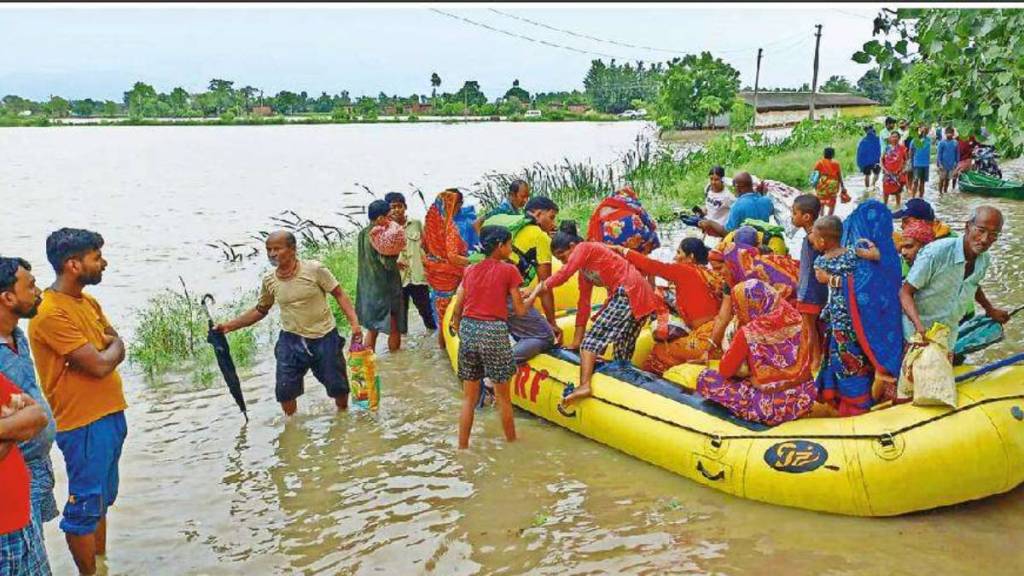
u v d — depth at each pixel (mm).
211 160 49625
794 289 6609
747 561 5043
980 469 5223
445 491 6145
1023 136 6375
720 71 67750
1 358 4137
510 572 5062
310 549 5438
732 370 6027
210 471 6617
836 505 5449
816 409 6004
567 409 7059
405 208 9727
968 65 6656
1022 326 8812
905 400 5648
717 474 5895
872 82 109500
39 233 19844
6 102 185500
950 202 18156
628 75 148750
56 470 6859
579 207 18328
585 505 5852
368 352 7680
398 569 5156
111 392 5117
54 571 5277
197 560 5352
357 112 157750
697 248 7250
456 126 115938
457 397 8086
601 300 9039
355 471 6535
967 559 4938
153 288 13336
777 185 13250
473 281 6734
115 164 47281
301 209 24312
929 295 5637
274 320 10953
